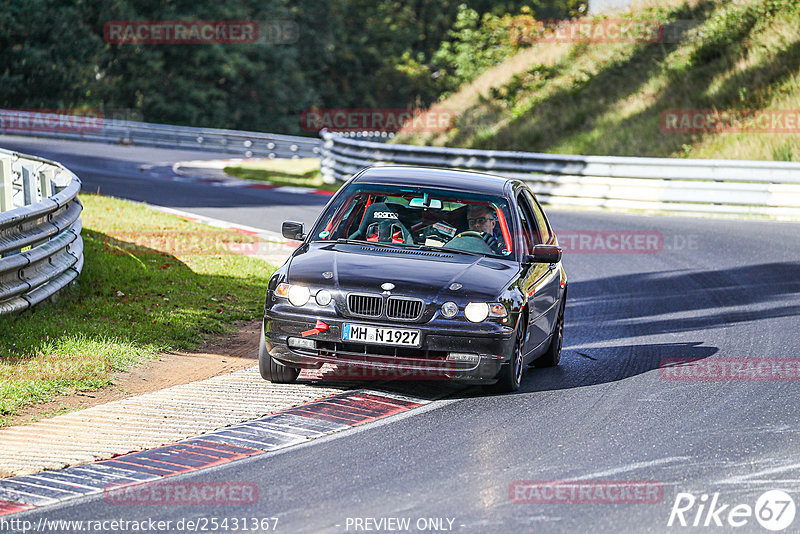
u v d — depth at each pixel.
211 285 35.25
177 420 20.55
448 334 21.81
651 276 42.19
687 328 32.00
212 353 26.97
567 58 103.19
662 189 63.88
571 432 20.22
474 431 20.16
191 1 169.88
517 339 22.98
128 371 24.25
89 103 159.38
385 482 17.03
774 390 23.89
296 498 16.22
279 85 181.62
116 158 98.56
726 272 42.91
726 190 61.94
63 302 30.45
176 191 68.44
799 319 33.16
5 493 16.41
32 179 40.50
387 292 21.92
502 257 24.56
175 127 122.69
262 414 21.08
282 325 22.36
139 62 165.12
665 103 83.62
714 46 87.31
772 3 88.06
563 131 88.19
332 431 19.98
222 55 168.25
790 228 56.06
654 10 101.44
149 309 30.59
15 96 154.88
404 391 23.28
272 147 120.25
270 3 182.12
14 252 29.06
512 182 26.92
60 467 17.67
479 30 176.38
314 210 59.84
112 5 161.50
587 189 66.88
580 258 46.88
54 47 155.88
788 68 79.31
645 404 22.56
